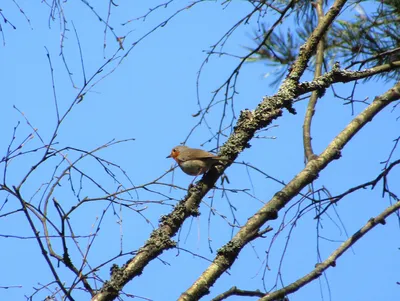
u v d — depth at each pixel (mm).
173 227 9148
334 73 10570
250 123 9992
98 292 8461
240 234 8953
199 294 8445
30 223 7992
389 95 10125
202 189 9453
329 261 8852
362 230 9102
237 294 8984
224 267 8695
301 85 10406
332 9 10695
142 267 8648
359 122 9953
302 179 9320
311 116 10469
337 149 9648
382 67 10828
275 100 10164
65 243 8297
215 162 9656
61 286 7906
